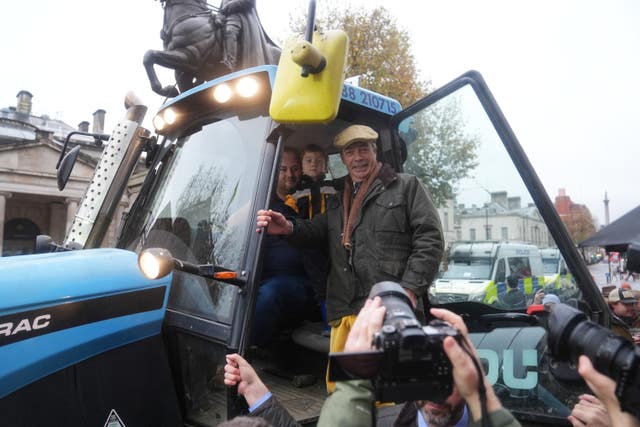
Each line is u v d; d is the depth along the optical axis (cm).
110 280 239
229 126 288
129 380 238
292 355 331
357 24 1769
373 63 1755
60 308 221
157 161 322
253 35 465
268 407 198
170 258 202
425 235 261
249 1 461
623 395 111
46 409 214
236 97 285
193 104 306
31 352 212
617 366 113
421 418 170
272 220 254
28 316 213
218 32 444
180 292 258
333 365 118
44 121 4925
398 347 111
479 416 113
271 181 253
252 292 234
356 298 271
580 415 178
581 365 121
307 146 342
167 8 448
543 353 270
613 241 182
